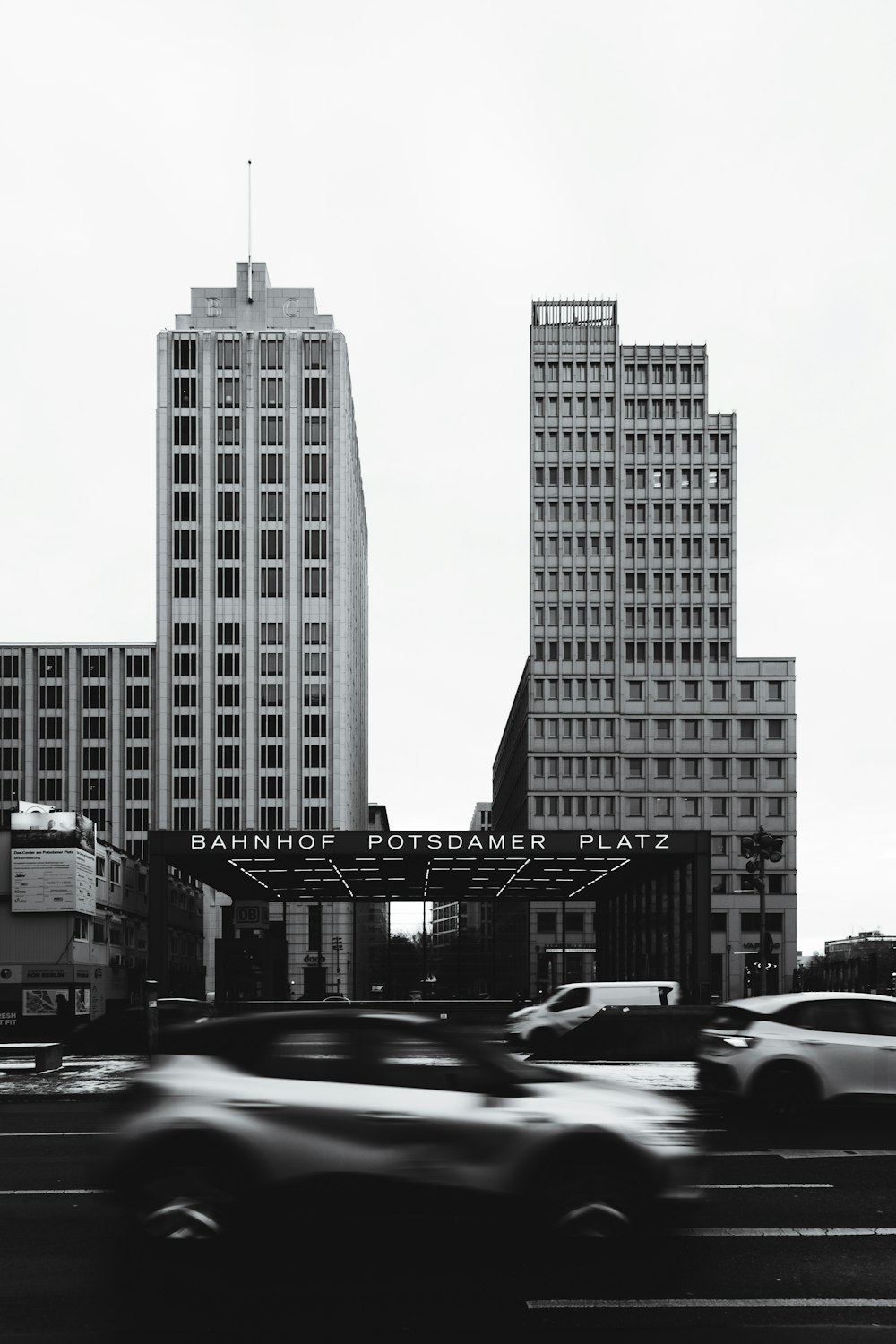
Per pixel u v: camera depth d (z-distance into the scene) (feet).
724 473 385.09
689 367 388.98
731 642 378.73
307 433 418.31
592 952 349.82
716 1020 55.83
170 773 405.18
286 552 413.39
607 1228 28.04
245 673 408.26
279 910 355.15
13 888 169.68
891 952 396.37
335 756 404.98
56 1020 168.96
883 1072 52.26
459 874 204.03
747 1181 38.63
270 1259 28.40
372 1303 24.81
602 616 380.58
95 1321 23.68
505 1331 23.02
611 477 385.50
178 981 277.85
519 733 416.05
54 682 418.51
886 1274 27.14
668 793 373.20
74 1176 39.73
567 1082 30.89
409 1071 29.22
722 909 366.84
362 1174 27.99
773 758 374.22
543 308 425.69
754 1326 23.43
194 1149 28.04
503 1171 28.12
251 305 430.20
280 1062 29.19
